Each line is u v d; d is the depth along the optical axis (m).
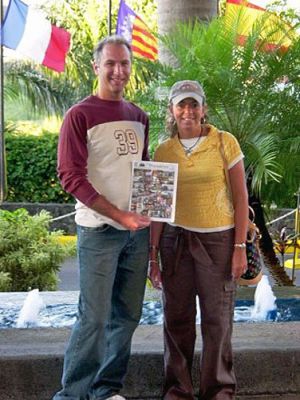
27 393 3.71
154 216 3.28
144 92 5.99
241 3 5.99
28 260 6.50
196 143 3.38
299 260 8.51
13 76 14.50
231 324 3.47
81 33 16.48
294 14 6.07
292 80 5.95
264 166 5.46
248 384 3.86
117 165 3.24
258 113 5.85
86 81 14.99
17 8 10.12
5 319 4.62
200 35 5.96
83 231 3.28
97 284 3.25
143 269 3.43
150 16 16.98
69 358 3.30
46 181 13.88
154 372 3.79
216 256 3.38
